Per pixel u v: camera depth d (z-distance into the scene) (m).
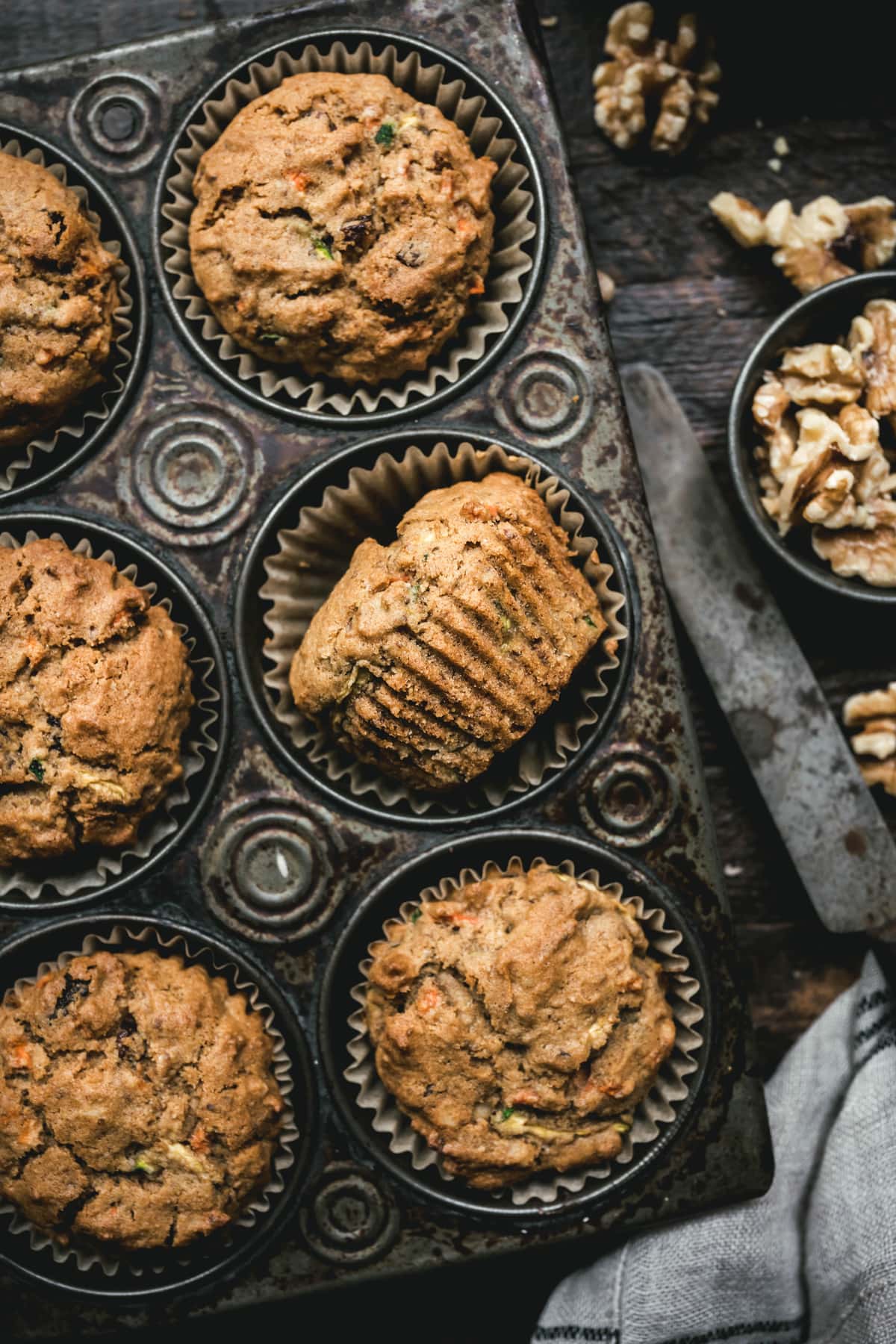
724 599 0.41
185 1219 0.37
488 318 0.38
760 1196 0.38
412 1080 0.37
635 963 0.38
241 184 0.38
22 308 0.37
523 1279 0.41
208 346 0.38
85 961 0.37
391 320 0.38
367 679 0.37
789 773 0.41
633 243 0.43
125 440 0.38
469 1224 0.38
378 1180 0.38
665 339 0.43
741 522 0.41
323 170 0.38
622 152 0.43
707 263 0.43
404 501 0.39
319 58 0.38
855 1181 0.40
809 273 0.42
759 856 0.42
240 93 0.38
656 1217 0.38
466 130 0.39
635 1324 0.40
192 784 0.38
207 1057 0.37
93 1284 0.38
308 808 0.38
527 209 0.38
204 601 0.38
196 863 0.38
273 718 0.38
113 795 0.37
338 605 0.37
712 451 0.43
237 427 0.38
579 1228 0.38
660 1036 0.37
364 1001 0.38
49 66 0.38
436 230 0.38
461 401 0.38
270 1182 0.38
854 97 0.43
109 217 0.38
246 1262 0.38
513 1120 0.37
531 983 0.37
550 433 0.38
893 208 0.42
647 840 0.38
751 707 0.41
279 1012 0.38
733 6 0.42
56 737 0.37
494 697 0.37
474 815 0.38
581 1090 0.37
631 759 0.38
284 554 0.38
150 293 0.38
